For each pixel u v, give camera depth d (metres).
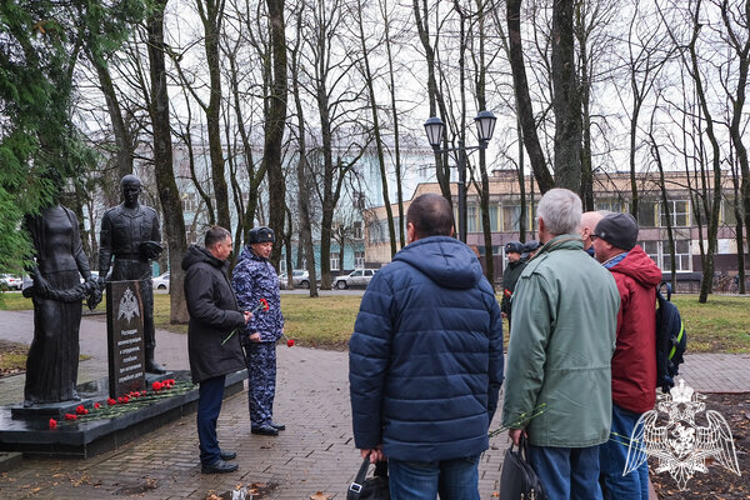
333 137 33.72
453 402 2.68
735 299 24.02
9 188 5.60
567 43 10.12
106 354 11.41
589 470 3.05
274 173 18.23
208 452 4.84
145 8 6.44
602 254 3.63
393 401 2.70
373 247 64.69
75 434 5.15
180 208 16.52
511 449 3.06
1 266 5.35
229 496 4.38
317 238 53.81
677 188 48.06
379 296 2.72
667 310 3.64
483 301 2.85
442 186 26.92
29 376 5.84
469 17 11.32
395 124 26.34
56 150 6.07
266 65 18.66
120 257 7.26
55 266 5.89
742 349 10.86
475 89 24.39
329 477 4.76
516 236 54.03
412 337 2.68
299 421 6.48
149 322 7.59
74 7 6.00
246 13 18.95
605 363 3.04
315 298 28.59
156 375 7.56
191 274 4.87
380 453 2.79
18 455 5.09
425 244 2.83
